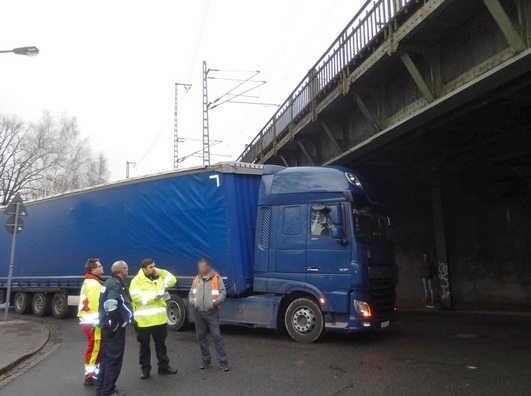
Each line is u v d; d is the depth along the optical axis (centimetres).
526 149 1295
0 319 1553
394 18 936
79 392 660
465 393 590
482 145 1273
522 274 1595
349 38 1171
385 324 958
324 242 925
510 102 938
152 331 720
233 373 718
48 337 1133
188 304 1102
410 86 1060
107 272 1269
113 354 607
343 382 653
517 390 598
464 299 1684
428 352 836
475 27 850
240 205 1041
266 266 984
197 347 935
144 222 1180
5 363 819
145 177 1189
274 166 1060
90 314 696
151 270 724
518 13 745
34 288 1606
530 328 1116
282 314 984
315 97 1394
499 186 1570
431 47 947
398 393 598
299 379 673
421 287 1852
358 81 1148
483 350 849
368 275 909
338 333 1035
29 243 1634
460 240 1705
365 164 1459
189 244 1079
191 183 1091
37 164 4703
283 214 982
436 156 1402
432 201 1720
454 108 915
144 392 636
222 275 1016
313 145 1709
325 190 943
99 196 1328
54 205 1517
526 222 1593
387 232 1048
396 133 1079
